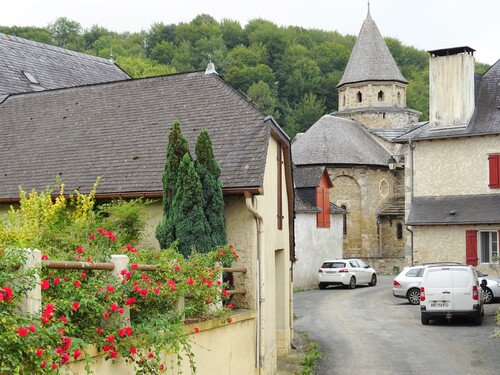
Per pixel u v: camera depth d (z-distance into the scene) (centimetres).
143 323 685
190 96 1547
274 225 1372
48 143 1580
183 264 863
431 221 2903
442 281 1958
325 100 8469
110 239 848
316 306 2539
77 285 583
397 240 4788
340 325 2009
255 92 7694
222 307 949
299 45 8775
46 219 1095
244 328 1073
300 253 3375
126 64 6831
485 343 1644
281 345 1533
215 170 1138
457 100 3012
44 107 1753
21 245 576
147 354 680
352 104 5612
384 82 5550
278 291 1545
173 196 1128
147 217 1221
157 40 9512
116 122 1565
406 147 3142
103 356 609
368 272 3481
